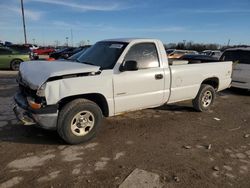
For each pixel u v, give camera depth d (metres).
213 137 5.09
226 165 3.94
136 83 4.99
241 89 9.91
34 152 4.12
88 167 3.71
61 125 4.24
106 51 5.15
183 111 6.83
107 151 4.25
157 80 5.33
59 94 4.08
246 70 9.27
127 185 3.30
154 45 5.38
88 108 4.44
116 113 4.92
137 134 5.06
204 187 3.33
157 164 3.88
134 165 3.82
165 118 6.16
